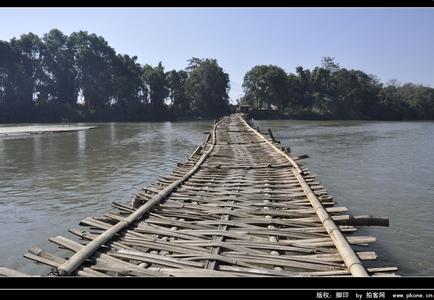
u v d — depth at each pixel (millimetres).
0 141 35281
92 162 22906
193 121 79812
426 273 8078
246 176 12625
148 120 80062
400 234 10289
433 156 24906
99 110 78188
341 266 5582
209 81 86438
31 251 5770
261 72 91062
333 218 7812
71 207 12820
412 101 91062
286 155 16266
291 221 7676
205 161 16031
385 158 24125
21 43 72750
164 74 86688
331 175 18531
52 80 75625
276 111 89000
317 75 92938
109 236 6527
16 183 16734
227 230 7207
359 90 89875
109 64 80000
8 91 70812
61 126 58875
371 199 13914
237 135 29500
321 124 67812
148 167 21125
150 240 6582
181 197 9703
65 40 78188
